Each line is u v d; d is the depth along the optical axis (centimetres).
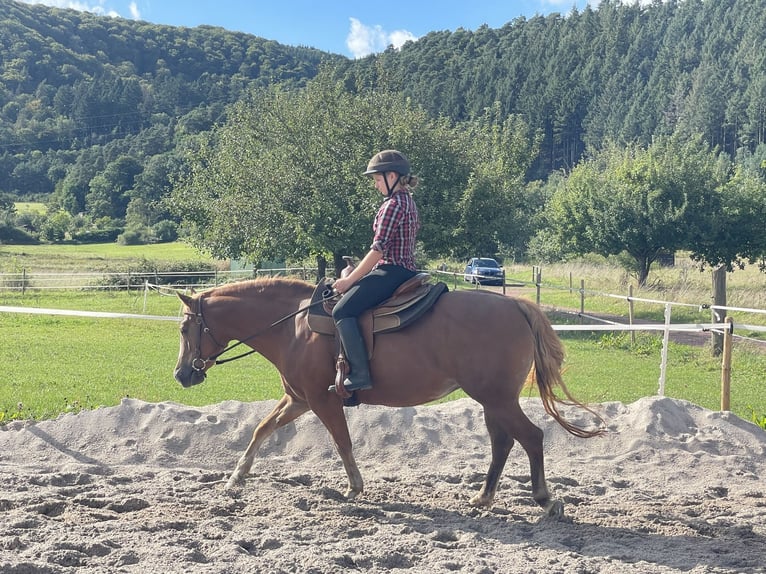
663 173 3316
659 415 844
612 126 12606
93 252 7475
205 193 2953
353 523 568
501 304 597
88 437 793
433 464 764
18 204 14700
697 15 18225
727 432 832
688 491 686
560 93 13838
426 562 491
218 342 670
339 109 2664
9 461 748
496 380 582
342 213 2452
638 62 16138
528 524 580
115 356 1672
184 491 643
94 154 15388
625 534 554
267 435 670
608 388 1339
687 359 1734
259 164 2623
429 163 2566
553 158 13588
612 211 3334
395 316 589
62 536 509
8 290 3269
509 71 15150
